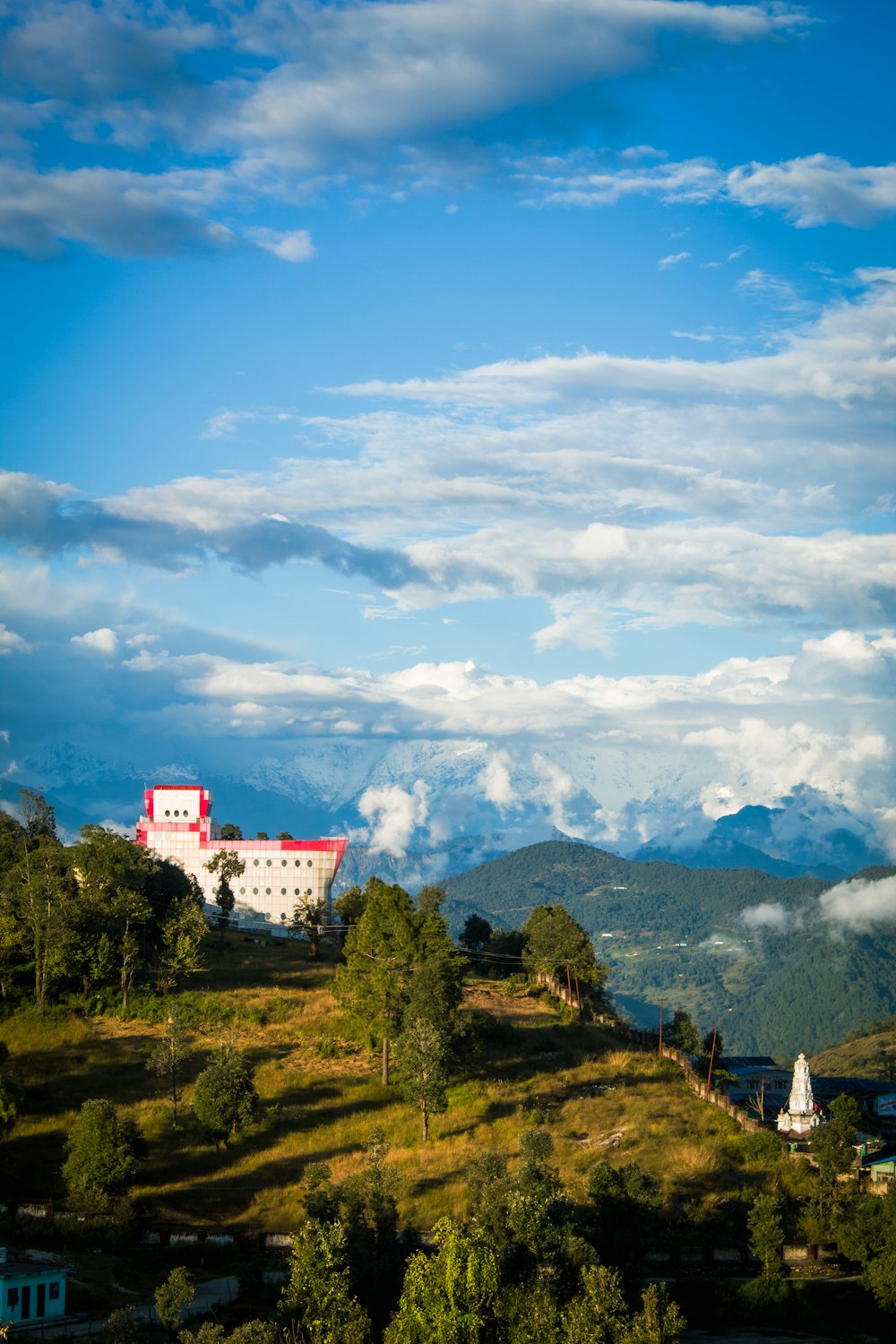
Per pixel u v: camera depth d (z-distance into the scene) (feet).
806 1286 285.64
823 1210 325.01
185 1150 341.00
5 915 443.73
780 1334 267.80
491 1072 426.51
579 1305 220.02
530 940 608.19
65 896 453.17
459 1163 338.54
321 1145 351.46
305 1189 309.01
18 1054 394.52
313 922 614.34
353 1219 250.57
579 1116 382.42
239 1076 349.00
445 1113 379.76
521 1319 221.46
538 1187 267.18
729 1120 391.65
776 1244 301.22
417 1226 292.61
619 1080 430.20
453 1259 224.12
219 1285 259.39
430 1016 393.91
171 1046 364.58
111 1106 312.71
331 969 527.40
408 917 426.51
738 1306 278.46
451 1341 213.46
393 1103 385.50
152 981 468.34
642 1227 288.71
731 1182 339.36
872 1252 298.56
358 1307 219.82
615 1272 236.02
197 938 486.38
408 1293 225.97
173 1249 281.54
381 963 417.08
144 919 475.31
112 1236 282.56
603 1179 292.61
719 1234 311.27
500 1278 229.66
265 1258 277.23
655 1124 375.45
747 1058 557.33
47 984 440.86
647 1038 504.43
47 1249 272.51
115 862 497.46
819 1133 349.20
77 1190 296.30
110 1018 435.53
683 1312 276.41
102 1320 234.38
